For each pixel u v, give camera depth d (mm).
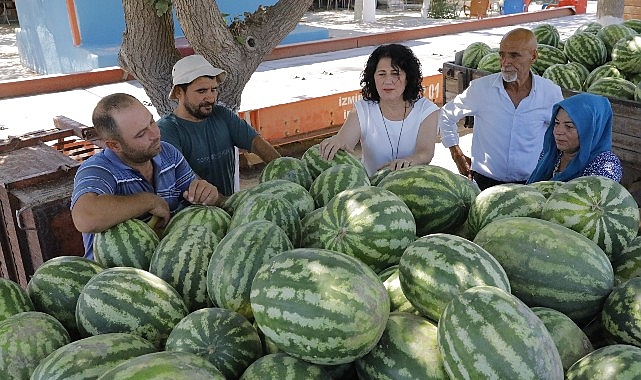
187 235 2385
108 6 13117
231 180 4582
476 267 1857
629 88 6086
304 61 11930
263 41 4734
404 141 4320
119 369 1559
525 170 5016
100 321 2051
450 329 1620
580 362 1739
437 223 2615
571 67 6906
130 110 2939
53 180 3740
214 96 4133
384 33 14586
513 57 4629
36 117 8367
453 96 7539
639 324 1849
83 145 4824
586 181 2418
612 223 2299
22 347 1979
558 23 18219
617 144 5594
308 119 7867
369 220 2197
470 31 16766
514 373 1521
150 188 3258
